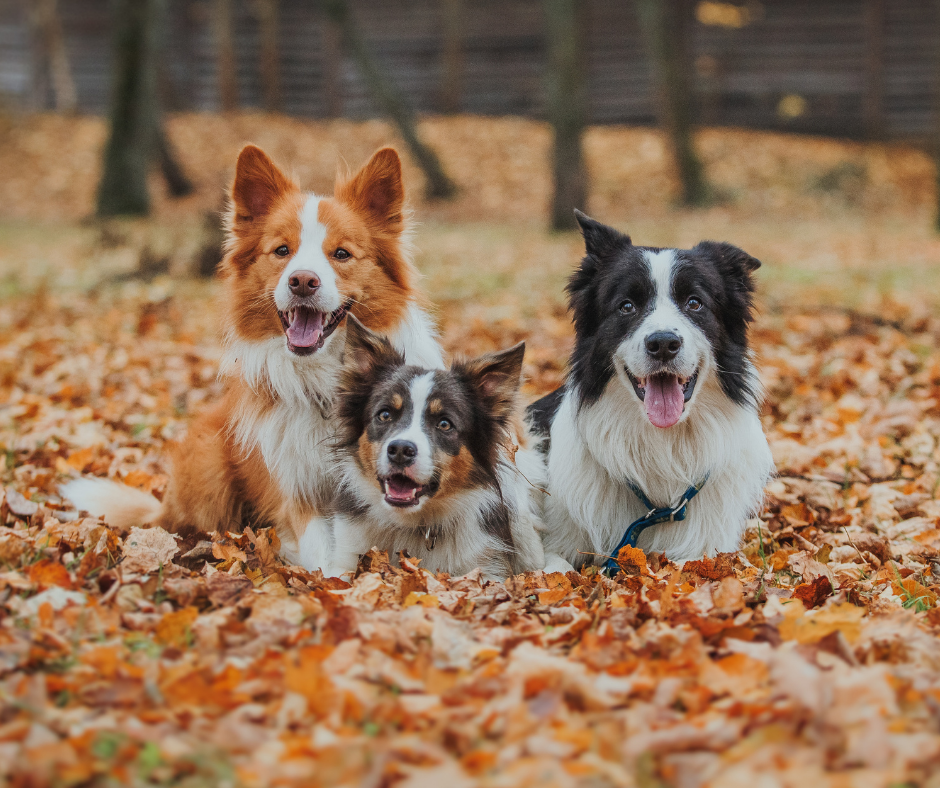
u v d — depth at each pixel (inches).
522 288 485.1
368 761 100.9
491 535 187.2
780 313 405.7
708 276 181.2
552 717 111.7
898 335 355.9
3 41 1180.5
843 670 122.4
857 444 248.8
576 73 713.0
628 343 176.9
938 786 97.3
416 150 935.0
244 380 200.8
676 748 105.3
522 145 1042.7
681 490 188.2
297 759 102.5
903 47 1026.1
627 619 144.3
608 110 1101.7
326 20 1115.9
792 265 557.9
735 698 117.2
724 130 1068.5
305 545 192.9
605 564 190.5
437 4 1104.2
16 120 1112.2
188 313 427.2
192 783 98.1
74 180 984.9
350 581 171.8
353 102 1135.6
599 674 124.3
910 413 270.4
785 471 235.3
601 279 188.4
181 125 1082.7
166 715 111.0
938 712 112.0
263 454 197.2
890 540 199.9
